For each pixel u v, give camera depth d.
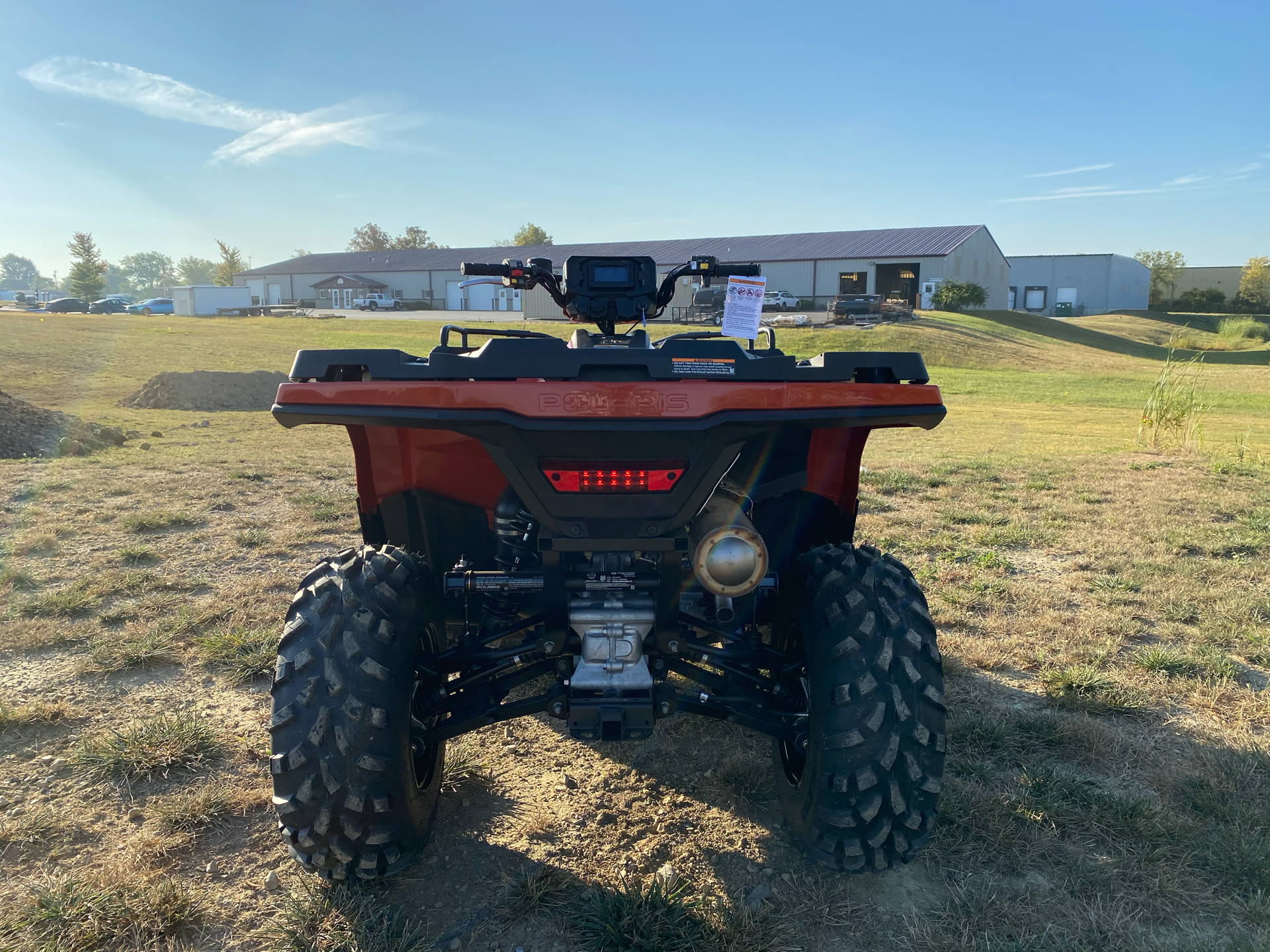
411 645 2.65
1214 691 4.17
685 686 4.06
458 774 3.47
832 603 2.68
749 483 2.94
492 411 2.34
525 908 2.71
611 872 2.90
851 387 2.46
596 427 2.34
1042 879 2.84
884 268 65.31
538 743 3.82
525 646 2.92
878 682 2.54
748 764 3.58
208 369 29.84
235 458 11.78
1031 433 17.59
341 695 2.48
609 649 2.61
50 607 5.18
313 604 2.62
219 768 3.52
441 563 3.55
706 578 2.44
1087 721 3.86
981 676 4.45
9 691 4.16
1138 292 94.38
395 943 2.51
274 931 2.57
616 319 3.28
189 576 5.94
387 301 75.31
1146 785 3.40
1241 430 17.64
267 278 85.88
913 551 6.89
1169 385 14.90
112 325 48.88
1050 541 7.00
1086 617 5.25
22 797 3.28
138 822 3.16
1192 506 8.49
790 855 2.99
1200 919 2.63
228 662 4.53
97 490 8.90
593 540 2.52
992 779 3.41
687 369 2.42
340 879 2.69
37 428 13.84
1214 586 5.80
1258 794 3.28
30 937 2.53
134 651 4.51
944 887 2.81
